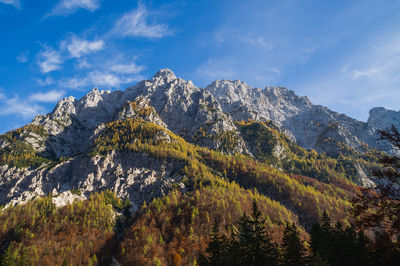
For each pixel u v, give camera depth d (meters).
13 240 151.62
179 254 127.06
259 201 171.62
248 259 57.47
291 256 64.25
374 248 29.58
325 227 75.69
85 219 167.38
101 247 149.62
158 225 158.62
